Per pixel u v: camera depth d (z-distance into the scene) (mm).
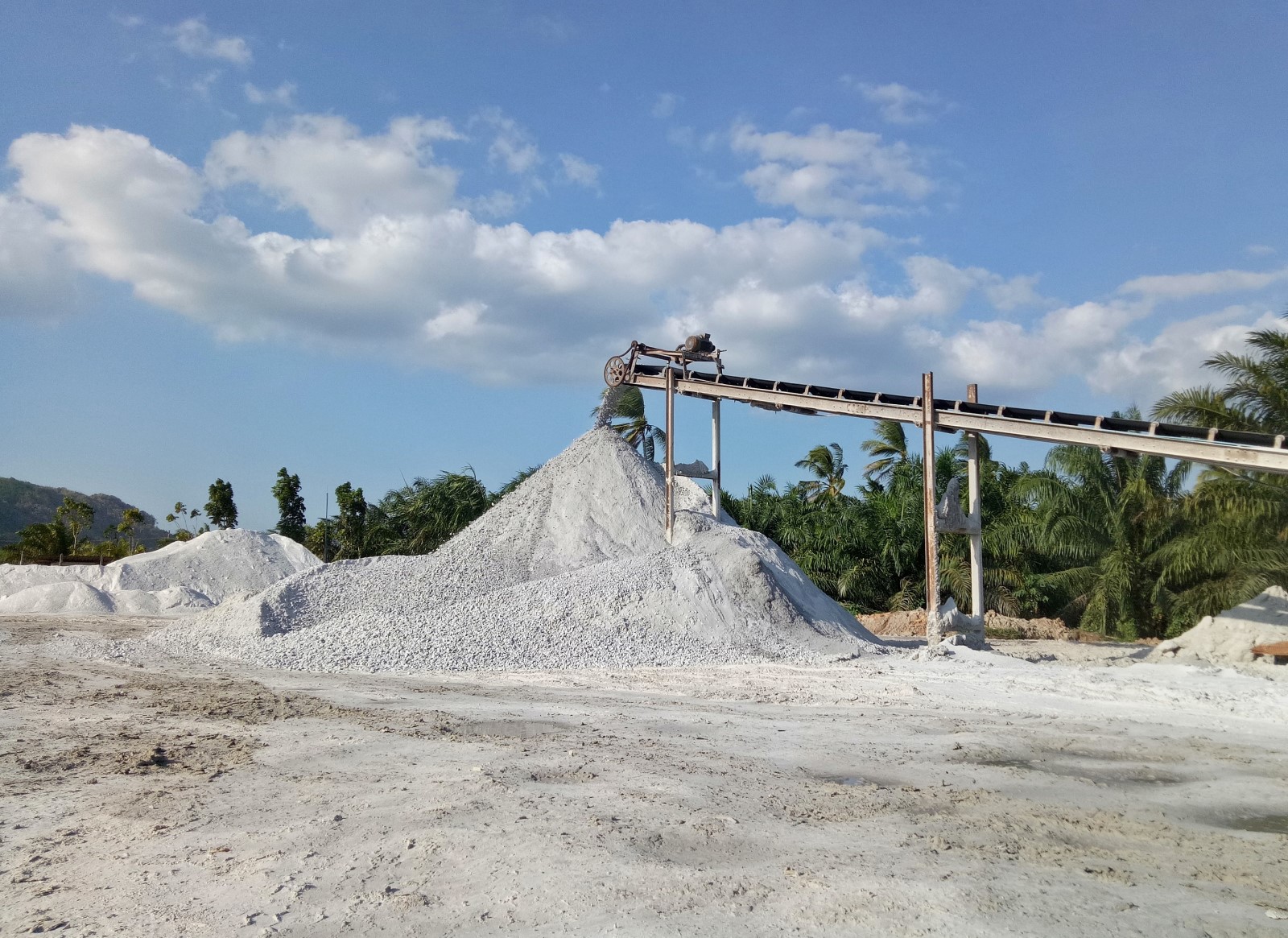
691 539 21922
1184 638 17172
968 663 16188
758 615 18969
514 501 25812
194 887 4500
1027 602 29469
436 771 7152
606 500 24484
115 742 8516
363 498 51719
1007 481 34000
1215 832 5664
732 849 5156
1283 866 4949
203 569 40156
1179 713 10727
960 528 19188
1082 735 9156
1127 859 5070
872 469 39844
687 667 16125
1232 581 22266
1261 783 7062
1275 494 19984
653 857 4941
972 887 4477
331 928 3975
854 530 32062
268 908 4203
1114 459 27000
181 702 11203
